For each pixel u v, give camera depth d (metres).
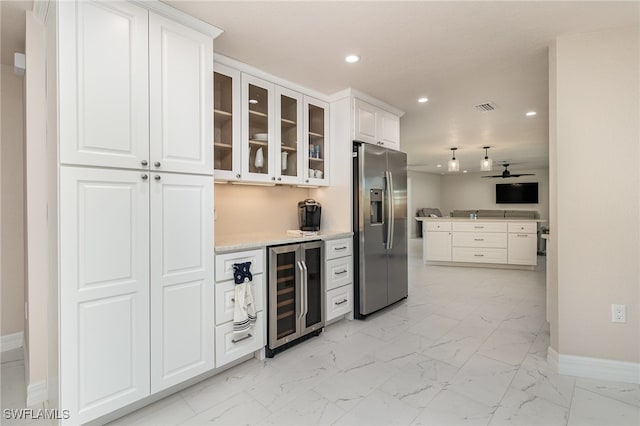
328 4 1.83
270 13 1.91
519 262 5.64
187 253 1.93
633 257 2.09
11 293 2.64
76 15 1.52
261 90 2.79
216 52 2.41
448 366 2.30
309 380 2.12
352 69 2.73
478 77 2.91
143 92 1.74
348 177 3.27
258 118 2.81
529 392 1.98
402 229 3.79
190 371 1.95
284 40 2.24
